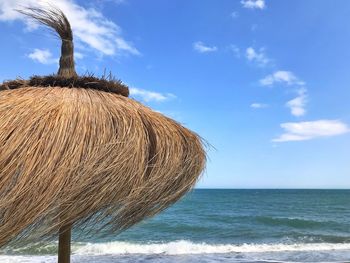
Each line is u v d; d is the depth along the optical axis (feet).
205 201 194.29
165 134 7.45
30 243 5.54
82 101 7.49
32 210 5.34
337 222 86.38
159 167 6.72
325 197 245.24
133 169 6.26
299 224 83.30
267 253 44.24
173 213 116.57
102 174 5.85
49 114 6.60
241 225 80.89
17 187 5.44
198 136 8.44
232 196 260.42
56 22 9.07
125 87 9.25
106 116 7.03
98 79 8.83
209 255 43.27
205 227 74.95
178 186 7.11
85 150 6.09
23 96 7.47
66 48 9.09
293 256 41.75
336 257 40.73
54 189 5.51
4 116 6.50
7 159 5.69
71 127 6.39
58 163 5.79
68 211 5.57
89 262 38.63
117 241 54.34
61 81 8.62
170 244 52.44
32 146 5.87
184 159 7.36
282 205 162.50
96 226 6.16
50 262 33.09
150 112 8.30
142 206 6.63
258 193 335.67
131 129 6.89
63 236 8.16
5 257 35.09
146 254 44.32
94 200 5.70
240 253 44.60
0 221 5.32
